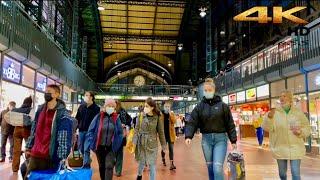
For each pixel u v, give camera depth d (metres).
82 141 7.64
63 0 31.42
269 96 20.11
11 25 12.40
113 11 41.47
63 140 4.16
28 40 14.35
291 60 16.73
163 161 9.84
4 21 11.80
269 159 11.40
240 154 5.03
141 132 6.50
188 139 5.21
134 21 43.97
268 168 9.20
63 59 21.23
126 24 44.56
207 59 36.59
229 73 27.50
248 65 23.39
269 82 20.05
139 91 42.88
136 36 47.44
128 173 8.37
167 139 9.01
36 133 4.25
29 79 15.93
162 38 47.84
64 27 32.19
